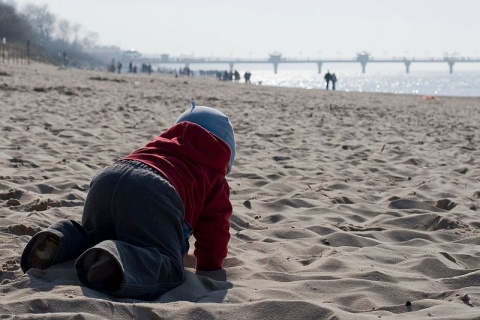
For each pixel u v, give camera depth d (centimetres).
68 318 296
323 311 333
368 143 1217
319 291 381
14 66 4369
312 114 1855
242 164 884
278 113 1817
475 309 353
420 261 453
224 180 432
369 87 11962
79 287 343
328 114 1905
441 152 1142
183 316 317
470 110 2559
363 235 541
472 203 680
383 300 374
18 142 928
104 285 347
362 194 720
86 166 780
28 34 14112
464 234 554
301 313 331
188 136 418
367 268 430
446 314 344
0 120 1169
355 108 2261
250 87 4047
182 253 396
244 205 630
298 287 382
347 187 755
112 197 378
